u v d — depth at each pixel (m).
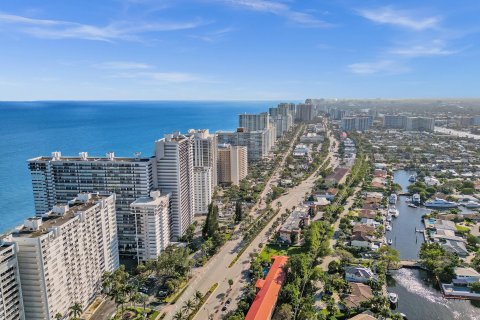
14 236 196.62
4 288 183.62
